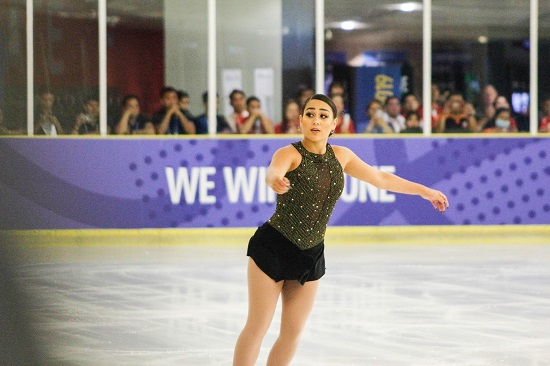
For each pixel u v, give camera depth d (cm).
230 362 1116
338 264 2078
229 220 2533
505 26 2658
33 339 331
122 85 2542
